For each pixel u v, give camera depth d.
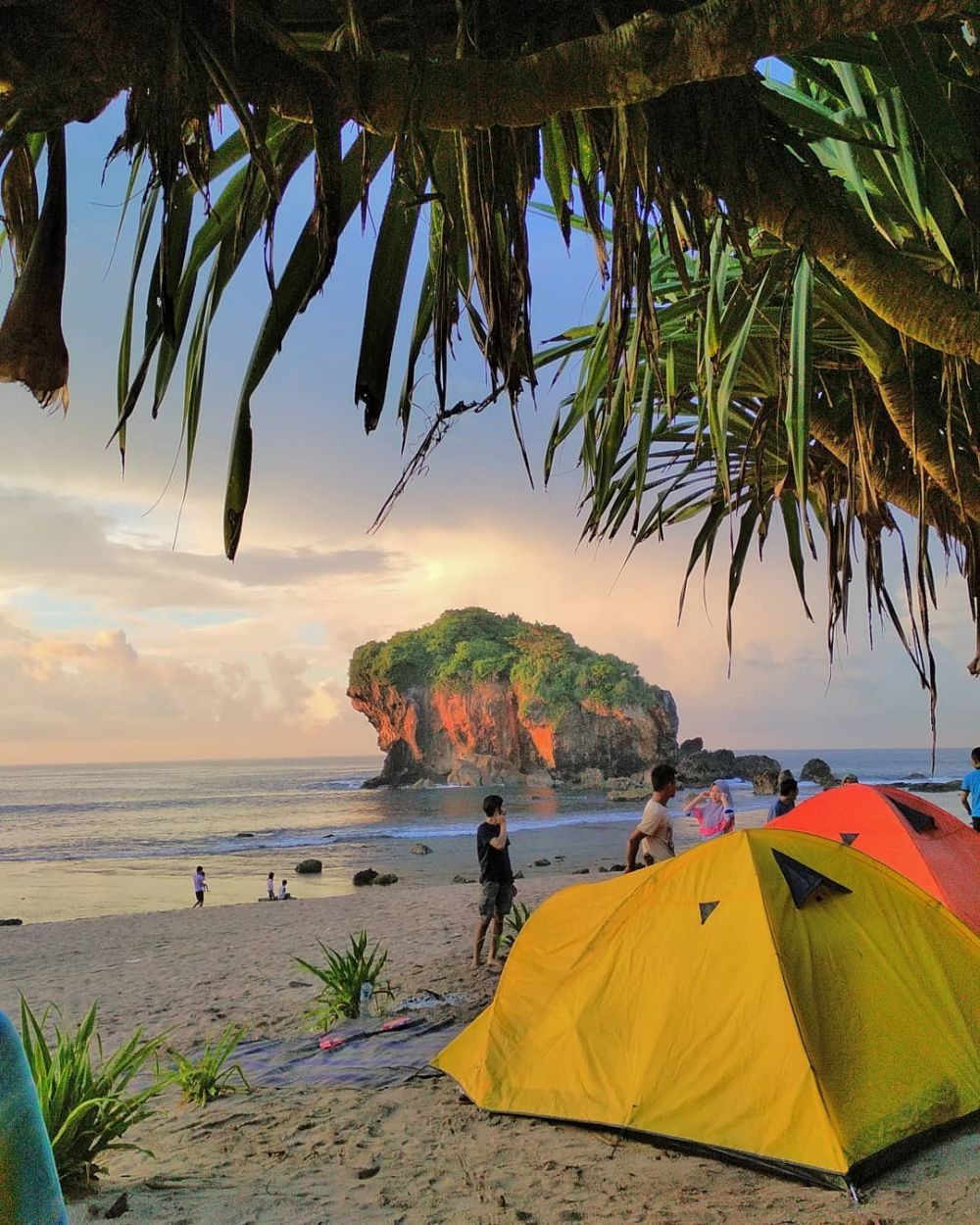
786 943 3.72
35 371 1.21
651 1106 3.71
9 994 9.41
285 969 9.59
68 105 1.21
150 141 1.22
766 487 3.83
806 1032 3.50
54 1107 3.60
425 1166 3.63
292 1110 4.54
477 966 8.00
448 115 1.37
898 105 2.31
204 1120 4.53
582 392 3.09
